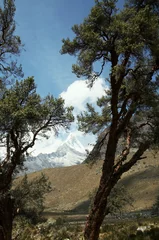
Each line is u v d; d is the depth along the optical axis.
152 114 14.96
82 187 136.50
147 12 13.53
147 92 14.15
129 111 14.67
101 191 13.94
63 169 171.75
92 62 15.02
